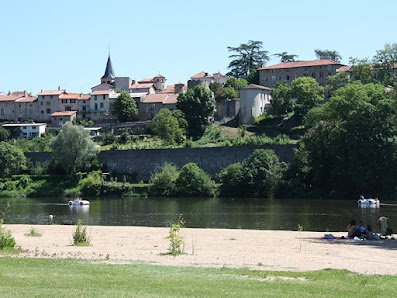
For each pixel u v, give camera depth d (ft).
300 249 112.88
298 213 239.30
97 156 422.82
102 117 603.26
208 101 505.66
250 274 80.79
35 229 165.17
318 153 329.11
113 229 167.73
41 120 622.13
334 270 84.02
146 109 579.07
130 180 408.67
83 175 404.98
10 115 631.15
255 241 131.03
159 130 478.59
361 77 487.20
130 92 647.97
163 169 371.15
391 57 466.29
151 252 108.37
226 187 348.18
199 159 389.19
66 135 403.13
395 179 304.30
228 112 549.54
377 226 190.60
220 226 199.72
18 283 71.20
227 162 379.35
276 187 333.62
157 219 228.43
